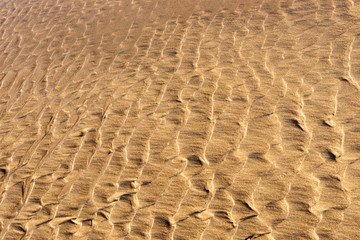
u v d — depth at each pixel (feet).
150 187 9.55
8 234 9.74
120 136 11.58
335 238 7.09
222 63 13.37
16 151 13.05
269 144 9.53
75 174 10.82
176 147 10.44
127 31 19.06
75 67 17.25
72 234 9.08
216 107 11.33
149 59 15.42
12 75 18.90
